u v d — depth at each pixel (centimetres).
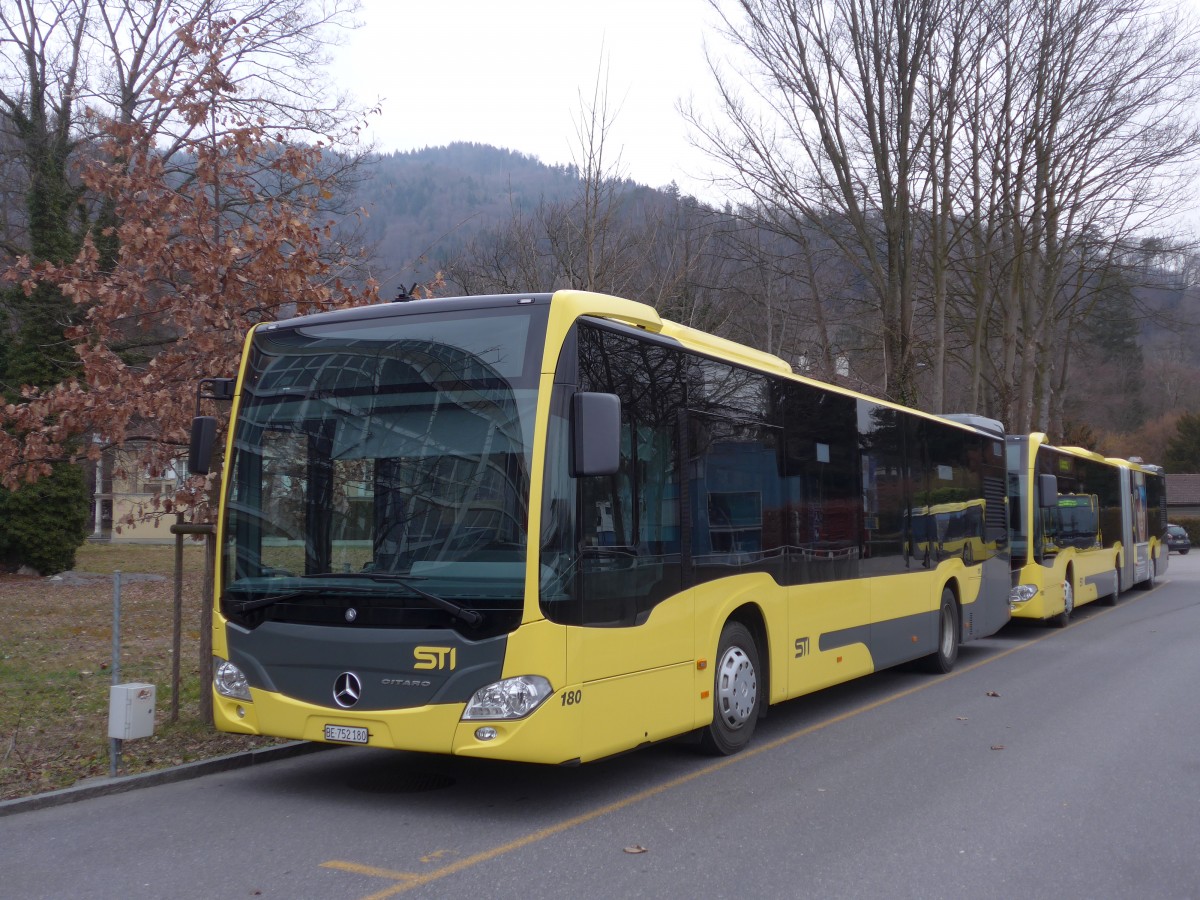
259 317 956
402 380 693
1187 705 1092
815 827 646
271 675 690
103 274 949
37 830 640
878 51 2330
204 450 729
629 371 729
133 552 3303
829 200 2388
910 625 1225
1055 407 3959
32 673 1145
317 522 695
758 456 901
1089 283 3128
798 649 948
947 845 611
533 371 658
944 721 1014
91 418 894
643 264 2017
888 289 2397
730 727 848
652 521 739
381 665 652
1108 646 1628
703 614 795
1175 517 6856
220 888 534
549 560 637
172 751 819
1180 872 566
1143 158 2616
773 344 2400
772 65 2350
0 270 2127
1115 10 2506
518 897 520
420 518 665
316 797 718
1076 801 711
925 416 1319
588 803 703
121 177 927
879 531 1151
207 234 938
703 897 522
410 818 665
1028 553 1783
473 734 627
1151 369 8575
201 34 1059
